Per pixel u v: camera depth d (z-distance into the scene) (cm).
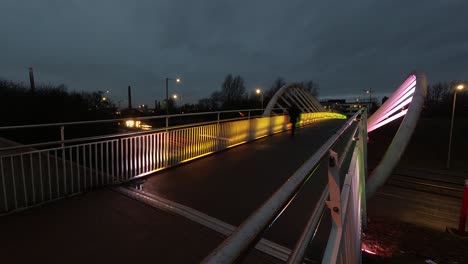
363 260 700
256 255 312
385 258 748
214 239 352
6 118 1667
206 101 7381
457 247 898
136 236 352
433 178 2316
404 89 1309
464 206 1125
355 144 359
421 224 1370
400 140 870
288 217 407
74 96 2312
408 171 2539
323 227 371
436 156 3078
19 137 1486
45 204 444
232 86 6619
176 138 734
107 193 501
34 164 488
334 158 149
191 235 359
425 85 992
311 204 455
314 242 332
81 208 433
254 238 68
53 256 304
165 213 420
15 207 412
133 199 475
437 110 6412
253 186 559
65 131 1597
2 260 294
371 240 912
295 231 368
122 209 433
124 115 4747
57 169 461
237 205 461
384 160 890
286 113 1752
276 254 315
